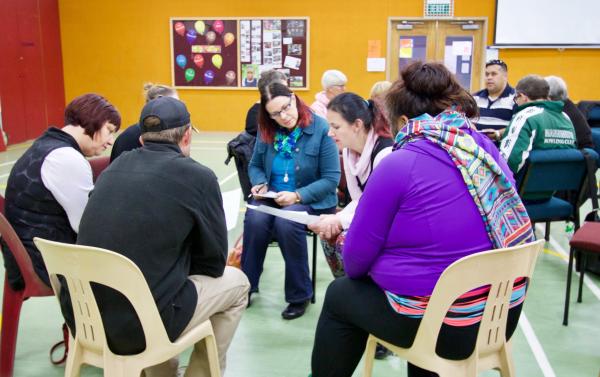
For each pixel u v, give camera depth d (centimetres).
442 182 138
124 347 155
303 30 909
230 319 188
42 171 200
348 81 919
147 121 167
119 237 154
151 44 943
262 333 263
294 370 230
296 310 279
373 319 150
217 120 951
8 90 826
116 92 963
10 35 827
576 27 852
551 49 870
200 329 170
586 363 234
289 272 277
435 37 896
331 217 223
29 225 204
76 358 161
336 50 912
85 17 947
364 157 212
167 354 159
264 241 288
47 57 921
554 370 228
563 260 361
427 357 144
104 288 154
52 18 933
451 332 142
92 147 216
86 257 148
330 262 243
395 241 143
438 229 138
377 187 142
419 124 143
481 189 138
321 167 281
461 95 146
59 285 168
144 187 158
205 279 178
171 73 945
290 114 274
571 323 271
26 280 201
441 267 140
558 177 312
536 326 268
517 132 311
